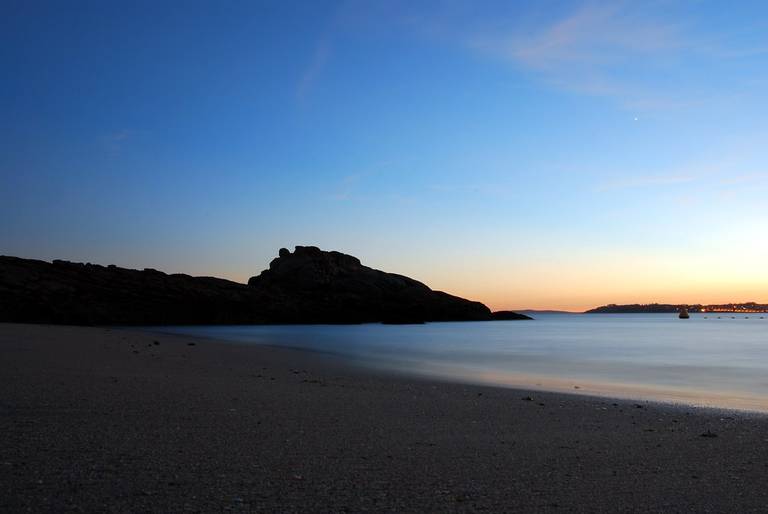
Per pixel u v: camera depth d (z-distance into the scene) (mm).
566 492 6770
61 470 7027
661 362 33906
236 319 94438
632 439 10312
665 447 9594
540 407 14578
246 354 32156
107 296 82688
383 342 53469
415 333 74438
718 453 9141
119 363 22359
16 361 20984
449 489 6789
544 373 27000
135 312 84062
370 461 8094
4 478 6613
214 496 6215
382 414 12500
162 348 32812
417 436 10094
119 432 9445
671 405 15914
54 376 16844
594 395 18391
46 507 5691
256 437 9484
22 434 9016
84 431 9414
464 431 10781
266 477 7062
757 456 8938
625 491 6844
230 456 8094
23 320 72062
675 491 6867
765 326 132625
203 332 67625
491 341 58469
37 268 80688
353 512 5844
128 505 5828
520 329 99750
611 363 33031
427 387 18891
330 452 8586
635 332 91812
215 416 11289
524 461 8352
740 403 16797
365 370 25688
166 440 8984
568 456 8750
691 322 187125
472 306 132875
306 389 16641
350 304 109438
